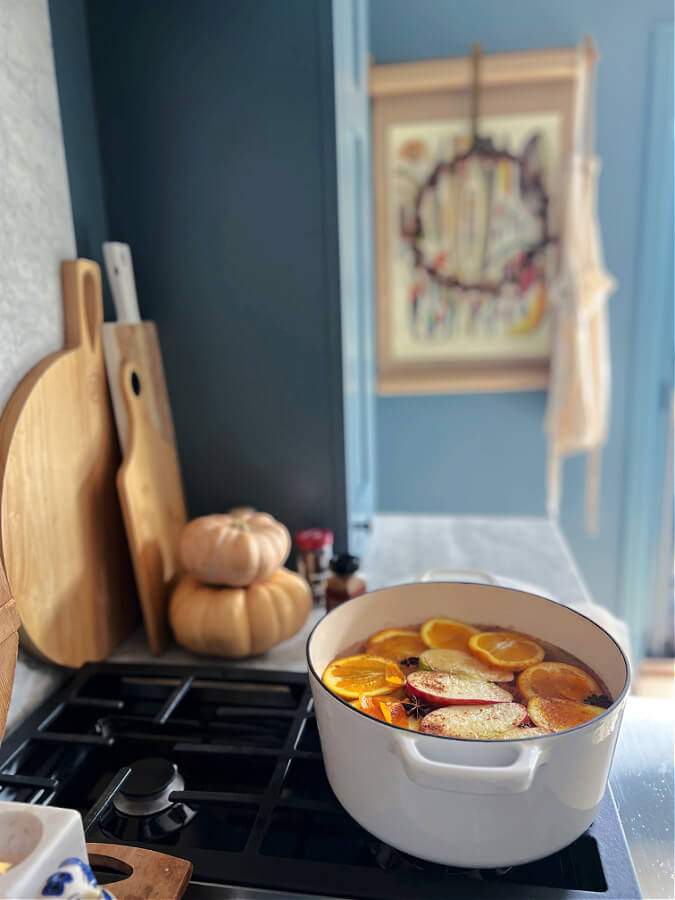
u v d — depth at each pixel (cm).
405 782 49
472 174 179
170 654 92
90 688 83
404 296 189
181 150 97
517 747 47
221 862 55
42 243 79
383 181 182
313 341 102
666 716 75
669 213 179
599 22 170
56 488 79
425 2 173
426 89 175
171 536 98
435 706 58
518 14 171
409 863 58
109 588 91
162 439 98
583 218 173
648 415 191
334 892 52
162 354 105
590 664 64
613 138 176
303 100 94
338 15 96
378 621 72
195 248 101
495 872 57
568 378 176
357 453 123
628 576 203
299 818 64
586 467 197
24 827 46
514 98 174
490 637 69
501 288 185
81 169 92
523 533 138
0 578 63
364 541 129
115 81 96
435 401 197
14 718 75
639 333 187
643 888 54
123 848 54
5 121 72
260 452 107
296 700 80
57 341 82
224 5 92
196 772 71
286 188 97
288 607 89
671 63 169
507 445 198
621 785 65
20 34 75
